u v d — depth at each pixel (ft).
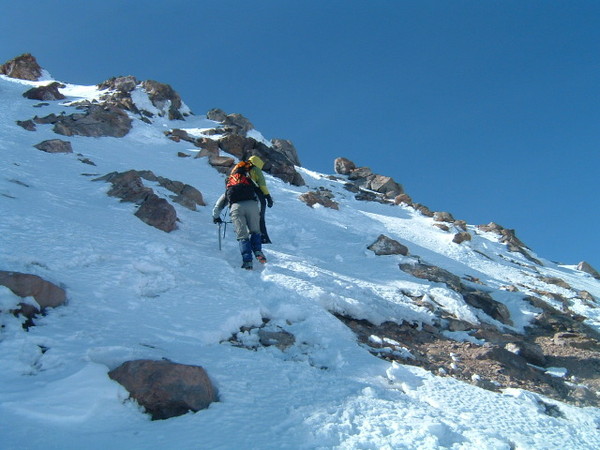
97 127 55.26
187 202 34.45
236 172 26.22
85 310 15.94
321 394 13.83
